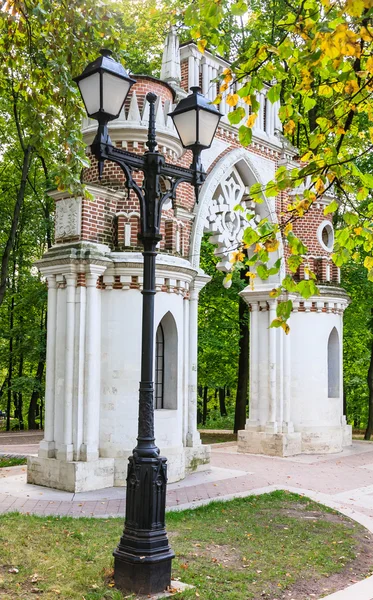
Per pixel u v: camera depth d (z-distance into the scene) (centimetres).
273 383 2030
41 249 3297
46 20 969
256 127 1942
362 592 737
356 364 3325
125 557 695
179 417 1508
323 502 1262
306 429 2056
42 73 995
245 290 2078
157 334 1529
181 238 1589
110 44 1002
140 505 705
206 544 922
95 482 1338
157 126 1469
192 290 1650
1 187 2944
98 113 711
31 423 3284
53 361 1417
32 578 720
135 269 1418
